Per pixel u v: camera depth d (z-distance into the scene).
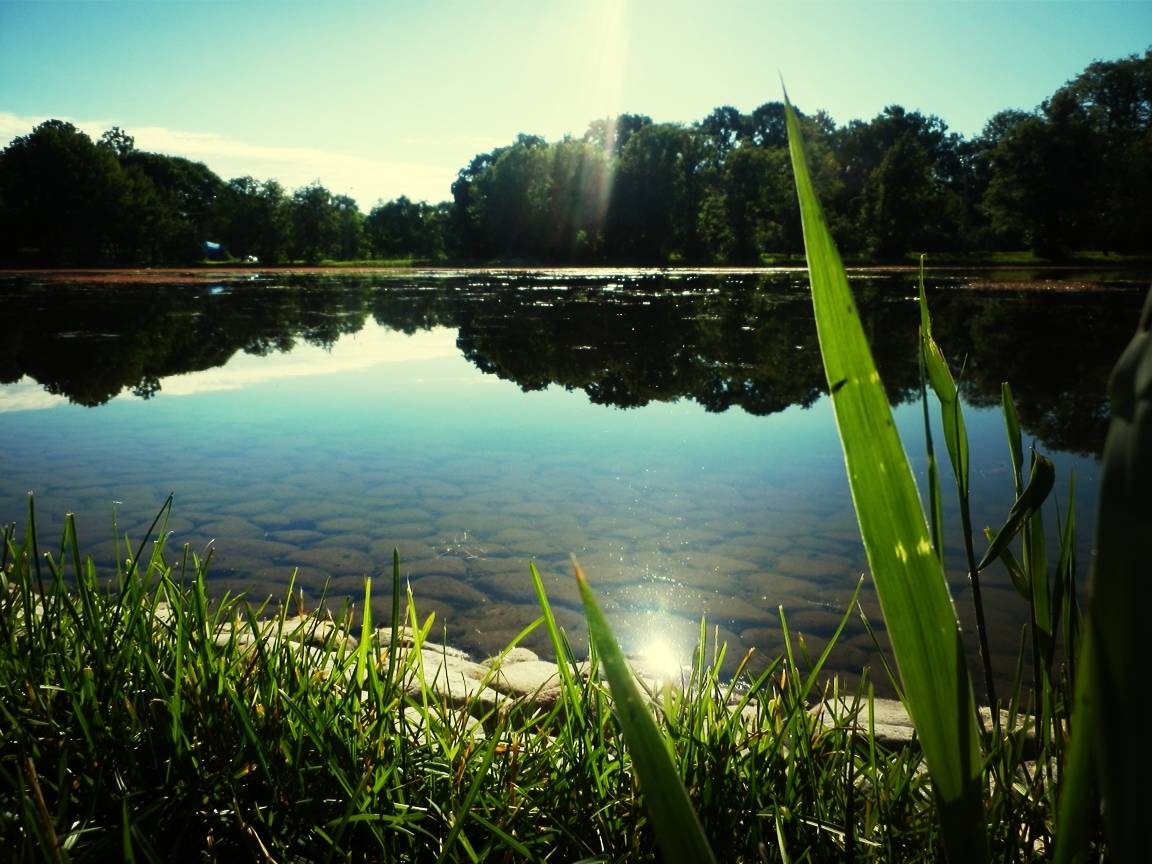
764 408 5.59
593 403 5.83
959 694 0.43
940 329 9.71
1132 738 0.27
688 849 0.40
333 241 62.78
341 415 5.45
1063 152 39.12
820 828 0.99
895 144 44.97
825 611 2.41
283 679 1.23
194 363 8.03
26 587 1.29
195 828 1.01
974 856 0.43
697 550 2.89
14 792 1.02
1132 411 0.27
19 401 5.97
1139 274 26.83
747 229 43.19
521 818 1.03
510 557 2.82
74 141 47.28
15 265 48.28
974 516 3.12
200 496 3.54
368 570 2.70
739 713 1.15
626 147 43.00
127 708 1.11
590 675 1.19
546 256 46.84
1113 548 0.27
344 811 1.00
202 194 66.62
